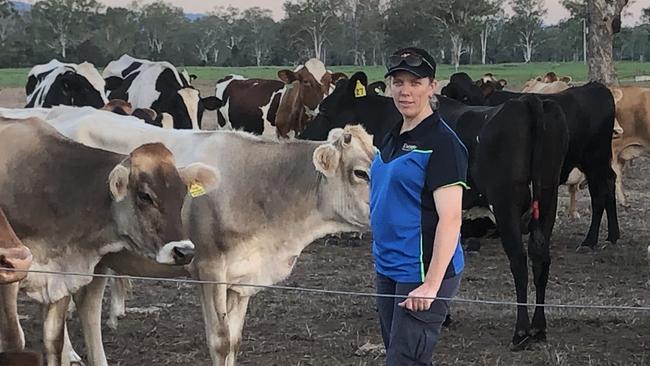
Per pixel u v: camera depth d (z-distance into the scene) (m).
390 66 4.79
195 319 9.05
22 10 89.31
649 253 9.10
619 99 14.73
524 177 8.05
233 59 99.19
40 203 6.61
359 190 6.79
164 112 16.58
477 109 9.53
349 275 10.96
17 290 6.41
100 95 17.38
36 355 4.91
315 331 8.54
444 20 74.94
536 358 7.70
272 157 6.98
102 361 7.40
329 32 88.38
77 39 85.69
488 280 10.62
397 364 4.86
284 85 21.31
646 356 7.72
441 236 4.66
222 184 6.87
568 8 63.06
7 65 82.62
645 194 17.48
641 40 89.38
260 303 9.52
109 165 6.65
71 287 6.66
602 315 9.00
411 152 4.75
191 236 6.83
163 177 6.30
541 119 8.00
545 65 78.56
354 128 6.91
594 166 11.97
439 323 4.85
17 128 6.88
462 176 4.71
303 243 7.02
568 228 13.98
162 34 99.50
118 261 7.05
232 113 21.47
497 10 75.62
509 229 8.09
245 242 6.90
